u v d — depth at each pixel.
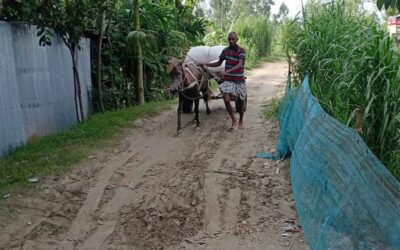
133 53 12.43
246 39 26.38
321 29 7.54
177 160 7.12
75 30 9.05
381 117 4.64
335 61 6.34
